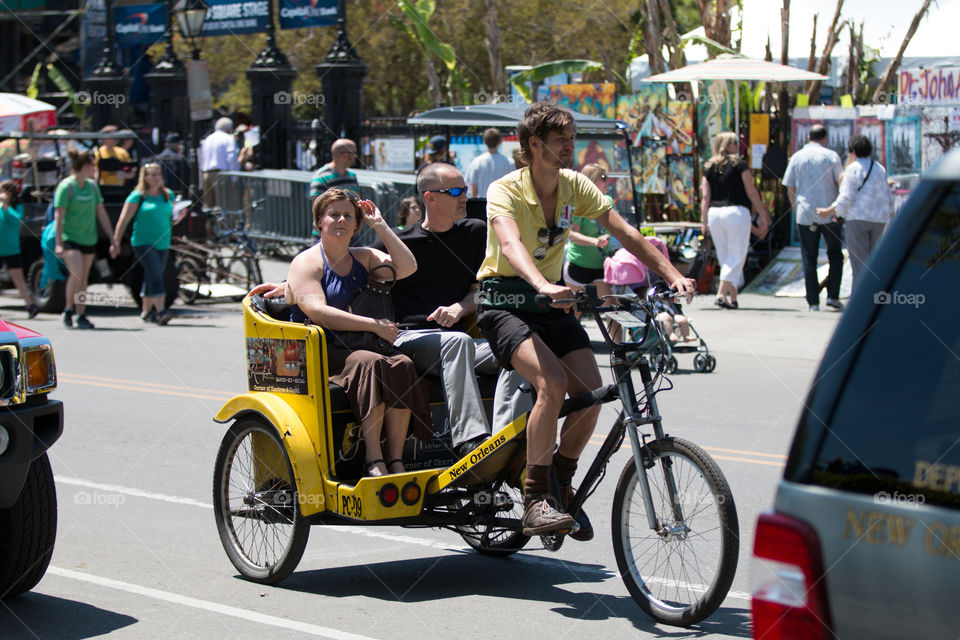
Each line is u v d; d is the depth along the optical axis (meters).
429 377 8.76
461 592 8.42
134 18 45.53
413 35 42.34
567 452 8.09
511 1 47.34
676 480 7.40
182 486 11.77
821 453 3.94
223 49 54.75
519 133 7.77
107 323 24.48
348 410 8.55
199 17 40.16
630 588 7.73
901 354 3.87
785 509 3.98
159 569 9.07
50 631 7.62
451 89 43.41
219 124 36.97
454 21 47.81
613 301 7.74
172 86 45.25
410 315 9.56
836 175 23.59
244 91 55.41
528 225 7.84
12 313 26.20
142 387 17.25
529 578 8.80
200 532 10.16
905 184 25.59
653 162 28.66
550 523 7.51
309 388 8.32
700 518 7.27
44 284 25.48
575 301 7.32
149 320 24.33
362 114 40.09
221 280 28.91
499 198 7.78
